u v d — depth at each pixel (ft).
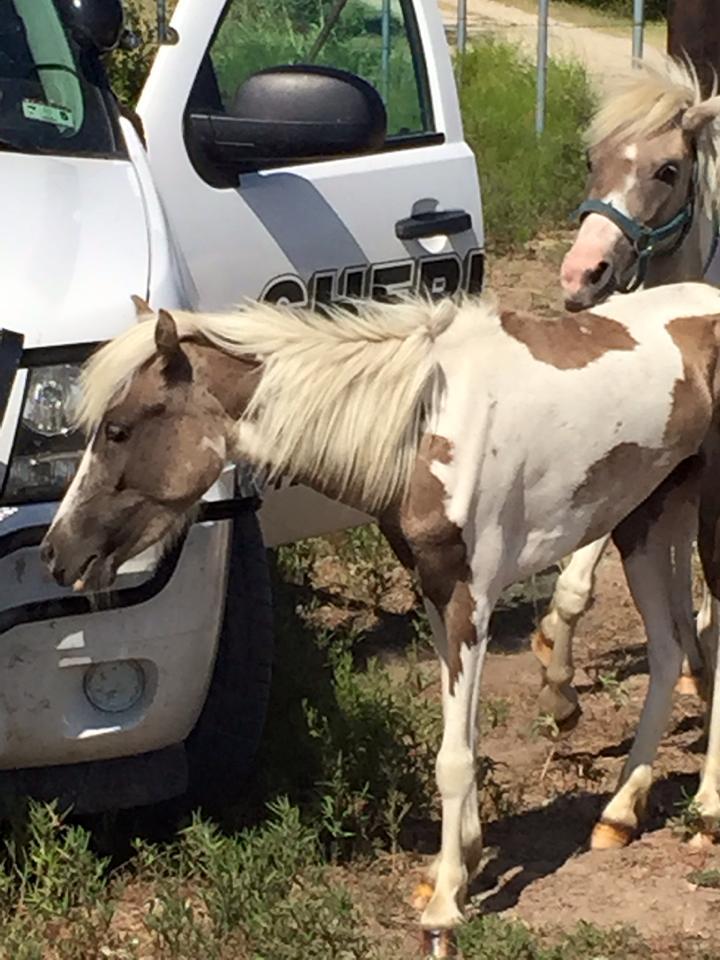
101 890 8.94
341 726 10.38
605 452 8.91
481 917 8.81
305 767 10.34
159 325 8.05
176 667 8.83
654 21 52.31
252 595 9.77
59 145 10.23
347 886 9.30
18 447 8.53
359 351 8.39
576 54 37.86
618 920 9.02
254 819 9.98
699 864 9.61
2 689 8.59
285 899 8.89
